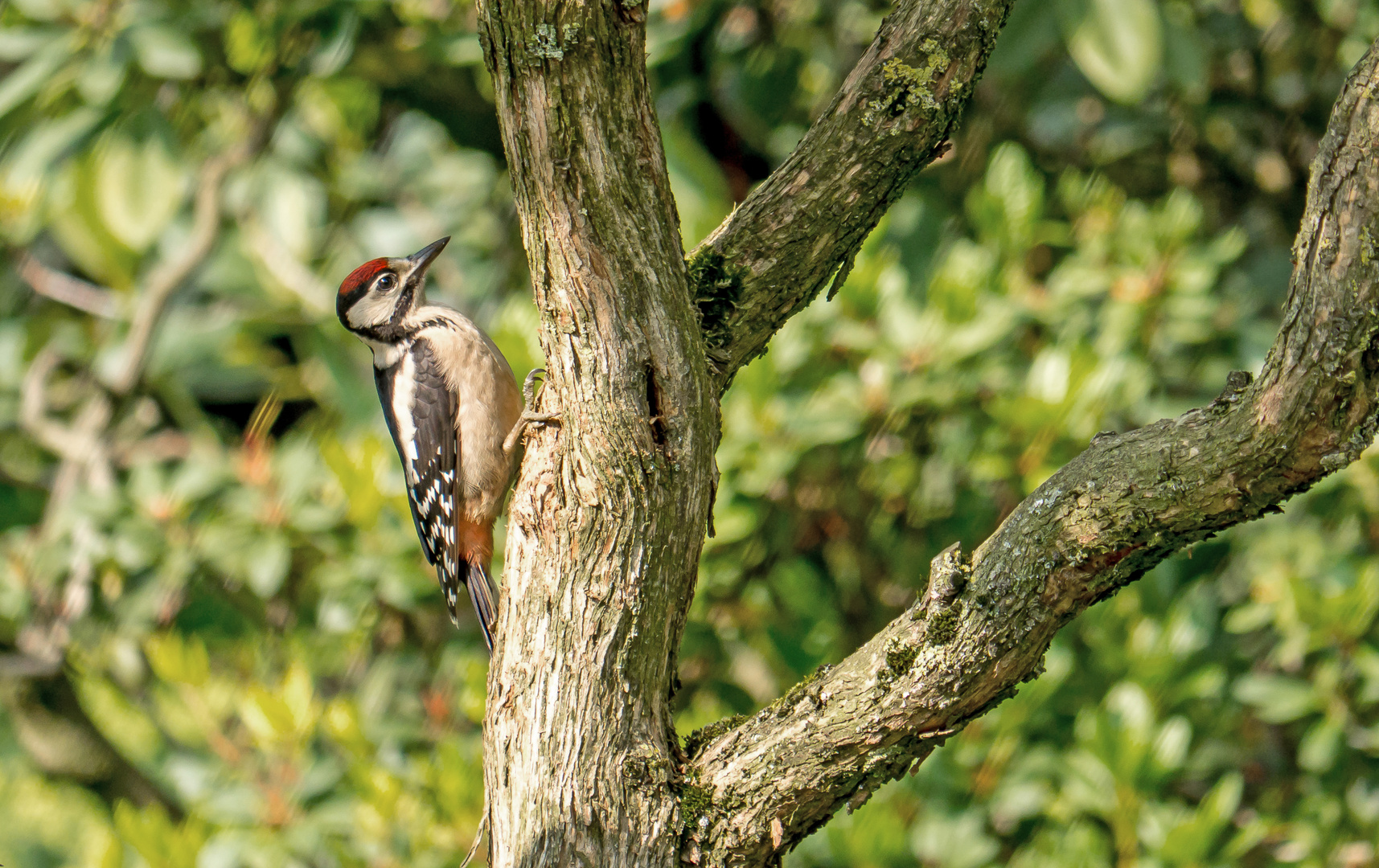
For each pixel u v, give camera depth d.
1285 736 10.46
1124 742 8.70
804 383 9.61
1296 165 12.05
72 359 13.31
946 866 8.92
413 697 10.80
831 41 11.87
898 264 10.29
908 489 9.97
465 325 9.18
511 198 13.16
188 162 11.47
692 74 11.53
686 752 5.22
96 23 10.49
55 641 11.33
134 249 10.58
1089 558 4.45
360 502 10.08
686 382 4.84
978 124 11.75
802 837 5.05
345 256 13.45
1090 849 8.68
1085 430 9.08
